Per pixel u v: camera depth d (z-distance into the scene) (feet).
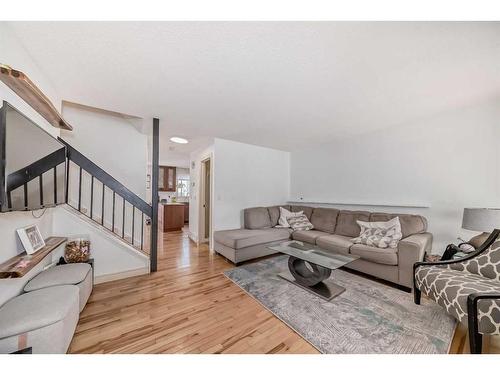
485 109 7.57
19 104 4.67
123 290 7.39
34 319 3.64
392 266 7.62
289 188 16.34
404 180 9.87
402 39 4.33
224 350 4.55
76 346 4.58
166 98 7.14
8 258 4.49
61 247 7.30
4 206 3.57
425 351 4.48
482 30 4.05
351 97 7.07
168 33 4.17
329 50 4.68
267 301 6.62
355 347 4.61
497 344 4.65
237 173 13.35
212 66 5.30
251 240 10.32
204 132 11.23
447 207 8.52
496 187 7.36
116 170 10.50
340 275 8.77
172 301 6.64
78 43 4.46
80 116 9.64
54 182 5.91
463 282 4.98
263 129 10.66
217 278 8.46
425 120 9.15
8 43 4.01
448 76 5.79
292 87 6.37
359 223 10.02
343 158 12.59
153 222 9.21
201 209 14.71
